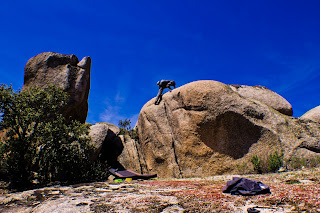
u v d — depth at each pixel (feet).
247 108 57.62
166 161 65.62
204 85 62.28
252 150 55.67
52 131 51.11
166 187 39.96
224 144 57.62
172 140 66.69
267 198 25.12
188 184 42.22
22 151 50.01
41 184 51.08
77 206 27.20
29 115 49.96
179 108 67.10
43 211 26.32
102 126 69.00
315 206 20.86
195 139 60.75
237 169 54.70
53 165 52.44
